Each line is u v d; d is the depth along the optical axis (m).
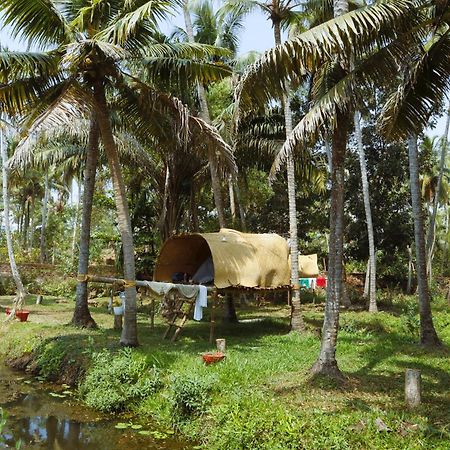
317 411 6.73
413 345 12.02
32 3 9.64
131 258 10.86
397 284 26.88
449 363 10.20
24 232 44.97
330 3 11.88
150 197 20.33
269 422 6.48
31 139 8.45
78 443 7.34
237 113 8.18
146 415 8.29
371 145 23.44
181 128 11.12
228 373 8.64
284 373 8.97
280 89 7.84
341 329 14.62
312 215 25.34
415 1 7.44
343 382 8.20
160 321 15.98
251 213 25.80
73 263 26.86
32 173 35.19
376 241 23.94
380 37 7.59
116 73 10.38
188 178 17.19
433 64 8.10
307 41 6.88
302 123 7.68
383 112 8.84
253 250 13.52
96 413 8.61
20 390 9.85
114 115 13.54
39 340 12.06
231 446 6.41
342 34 7.00
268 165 16.80
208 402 7.66
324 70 8.79
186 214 19.80
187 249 15.25
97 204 21.92
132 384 9.02
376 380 8.69
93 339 11.33
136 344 10.83
